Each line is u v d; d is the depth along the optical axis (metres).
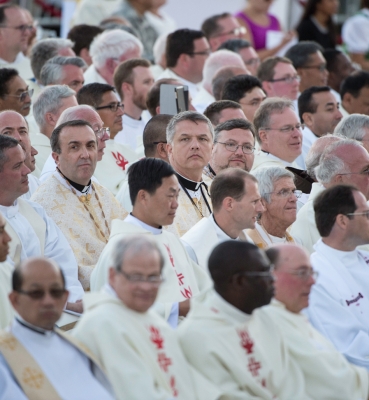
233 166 30.42
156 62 47.00
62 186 27.62
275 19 55.72
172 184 23.86
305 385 21.33
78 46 44.72
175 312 23.22
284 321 21.66
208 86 41.81
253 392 20.08
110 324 19.09
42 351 18.88
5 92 34.47
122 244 19.52
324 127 39.06
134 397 18.66
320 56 45.50
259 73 42.91
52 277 18.78
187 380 19.78
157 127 29.86
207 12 59.53
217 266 20.30
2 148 25.19
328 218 25.38
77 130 27.42
